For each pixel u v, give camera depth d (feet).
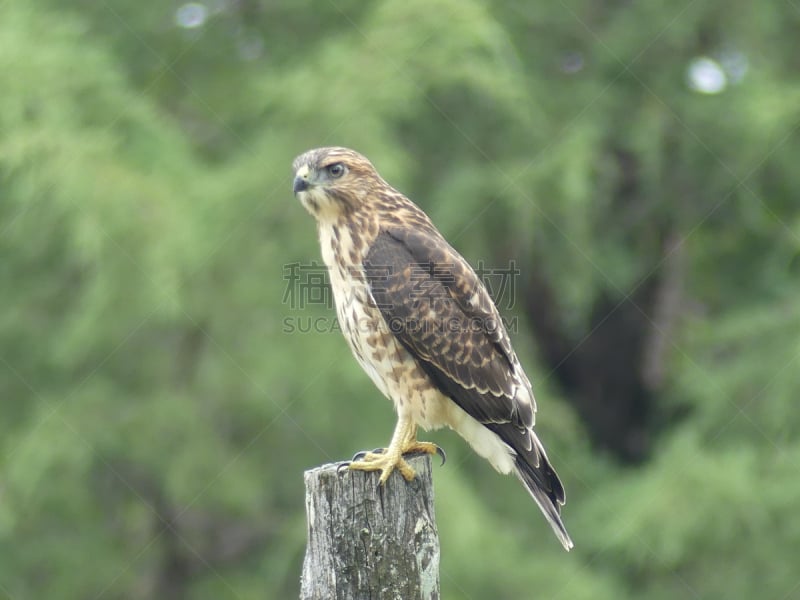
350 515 20.27
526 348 47.29
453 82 42.68
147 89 48.57
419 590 20.16
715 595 43.86
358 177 26.03
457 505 40.16
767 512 43.16
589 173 46.62
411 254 25.61
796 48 50.52
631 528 43.16
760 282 50.75
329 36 47.32
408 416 25.96
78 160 40.11
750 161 48.73
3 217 43.45
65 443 42.68
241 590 44.57
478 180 45.09
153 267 39.63
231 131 47.24
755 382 45.50
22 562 44.27
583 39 50.75
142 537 46.03
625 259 50.83
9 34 42.91
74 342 42.11
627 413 57.36
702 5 49.52
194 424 43.39
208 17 51.08
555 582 41.98
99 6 50.34
